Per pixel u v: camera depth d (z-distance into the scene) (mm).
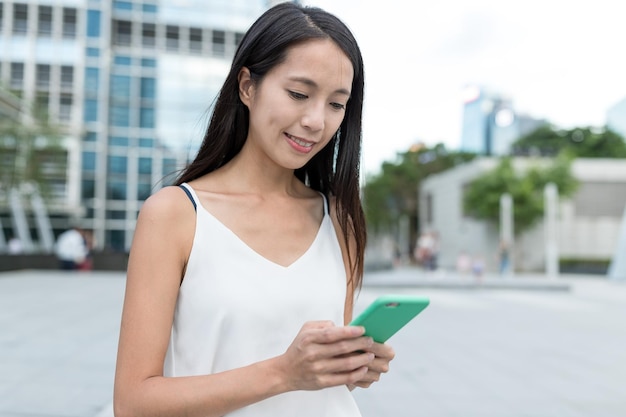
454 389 4555
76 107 25297
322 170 1316
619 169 29203
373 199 40844
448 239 33875
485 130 73500
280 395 1041
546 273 27344
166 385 903
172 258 1008
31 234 25156
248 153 1154
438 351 6141
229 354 1007
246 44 1073
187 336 1017
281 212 1145
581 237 28641
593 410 4047
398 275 21859
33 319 7715
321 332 823
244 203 1109
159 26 26000
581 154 44344
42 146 20516
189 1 26234
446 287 14875
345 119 1245
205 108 1265
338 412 1098
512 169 28609
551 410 4035
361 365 855
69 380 4465
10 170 19297
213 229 1039
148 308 970
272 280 1041
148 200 1040
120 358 957
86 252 19031
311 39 1013
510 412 3967
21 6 24984
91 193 25359
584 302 11672
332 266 1146
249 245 1071
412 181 44125
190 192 1062
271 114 1039
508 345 6547
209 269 1022
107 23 25453
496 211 28016
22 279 15477
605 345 6605
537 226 28562
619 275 18891
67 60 25234
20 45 24938
